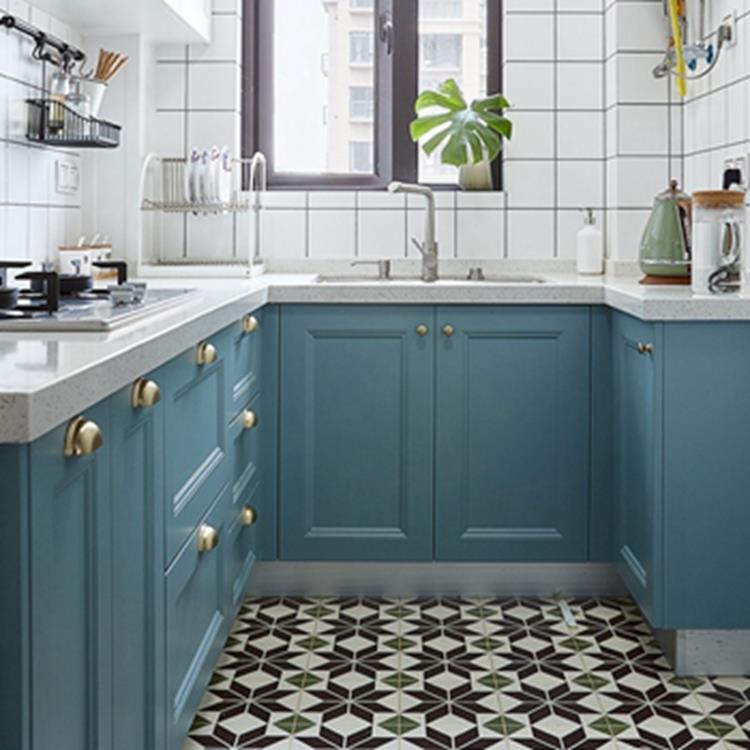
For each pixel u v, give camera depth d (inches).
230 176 131.6
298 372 114.7
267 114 143.6
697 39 125.8
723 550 93.1
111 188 128.8
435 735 83.8
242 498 100.2
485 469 115.3
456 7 144.1
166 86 136.3
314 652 101.1
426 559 116.0
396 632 106.5
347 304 114.0
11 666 40.6
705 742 82.5
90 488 49.7
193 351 74.2
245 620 110.1
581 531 115.3
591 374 114.0
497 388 114.4
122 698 55.9
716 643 95.5
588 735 83.7
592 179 138.1
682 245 110.7
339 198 138.4
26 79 105.7
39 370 45.6
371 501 115.8
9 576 40.4
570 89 137.4
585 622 109.5
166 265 133.7
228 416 90.3
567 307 113.6
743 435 92.4
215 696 91.1
